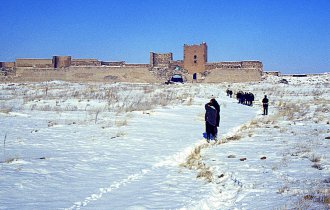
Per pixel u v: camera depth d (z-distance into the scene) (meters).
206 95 57.91
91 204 8.31
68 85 84.44
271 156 13.55
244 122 27.27
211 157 13.87
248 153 14.31
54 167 11.72
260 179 10.28
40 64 116.38
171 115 29.58
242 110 38.50
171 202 8.57
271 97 59.44
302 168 11.32
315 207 7.41
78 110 31.12
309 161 12.34
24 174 10.70
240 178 10.49
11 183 9.71
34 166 11.69
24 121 23.50
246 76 107.12
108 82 109.50
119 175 11.16
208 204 8.67
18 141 16.31
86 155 13.86
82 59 117.00
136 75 111.12
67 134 18.66
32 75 114.56
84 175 10.99
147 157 13.92
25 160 12.45
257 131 21.09
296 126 22.83
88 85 85.12
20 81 113.94
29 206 7.96
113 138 17.91
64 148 15.13
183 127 23.08
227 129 22.83
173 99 46.44
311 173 10.64
